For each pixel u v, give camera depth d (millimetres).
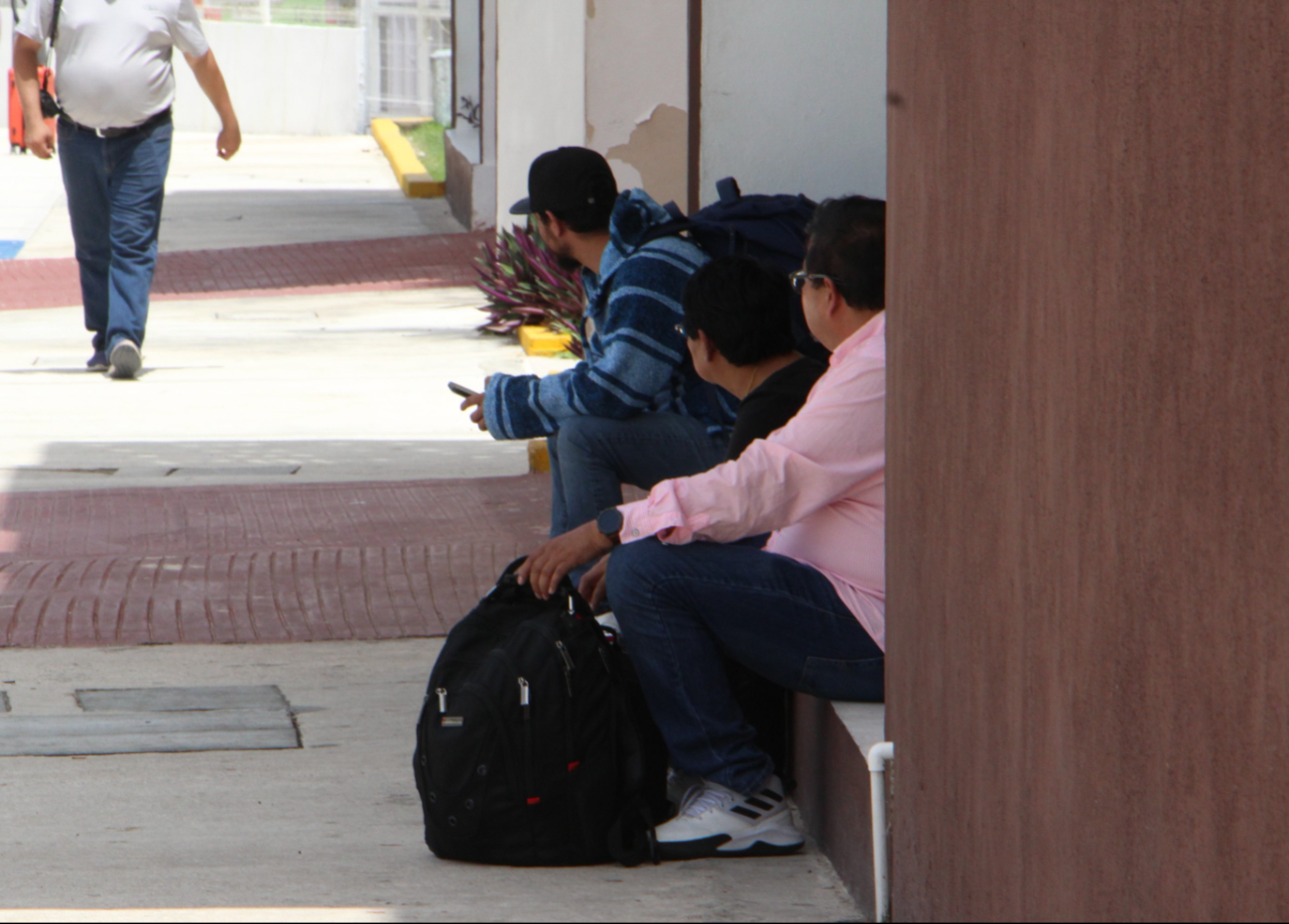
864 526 8781
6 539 16750
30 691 12219
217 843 9227
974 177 6414
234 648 13430
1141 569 5129
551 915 7930
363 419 23688
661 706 8828
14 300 37781
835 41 16219
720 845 8852
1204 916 4867
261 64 82875
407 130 77125
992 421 6281
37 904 8109
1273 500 4441
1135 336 5105
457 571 15477
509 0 33625
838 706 8742
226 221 51344
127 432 22547
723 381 10359
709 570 8609
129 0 25656
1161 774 5066
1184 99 4801
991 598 6355
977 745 6555
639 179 19875
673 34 19594
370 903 8078
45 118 26703
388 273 42188
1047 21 5699
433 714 8703
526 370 27906
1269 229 4414
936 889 7094
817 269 9102
